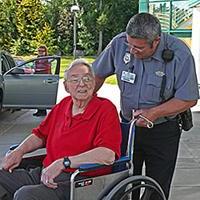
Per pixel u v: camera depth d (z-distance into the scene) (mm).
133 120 3270
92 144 3203
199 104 11430
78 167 3027
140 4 18688
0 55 9477
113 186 3166
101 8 36906
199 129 8367
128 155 3256
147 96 3318
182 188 5000
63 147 3250
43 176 3061
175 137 3459
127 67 3361
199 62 13344
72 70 3271
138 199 3424
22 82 9219
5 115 10281
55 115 3441
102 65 3535
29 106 9289
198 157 6367
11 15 30953
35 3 31125
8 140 7629
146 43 3104
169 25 17484
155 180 3479
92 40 36844
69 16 35438
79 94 3221
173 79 3252
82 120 3236
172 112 3256
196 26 13867
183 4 16859
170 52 3219
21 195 3000
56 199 3041
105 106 3242
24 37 31078
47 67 9352
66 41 35500
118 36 3457
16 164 3400
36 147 3486
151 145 3447
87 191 3039
